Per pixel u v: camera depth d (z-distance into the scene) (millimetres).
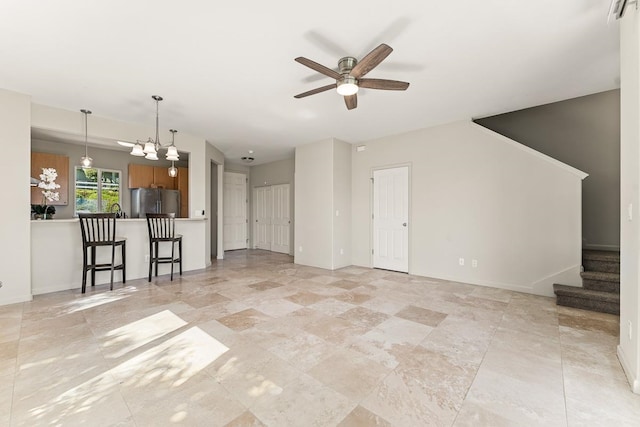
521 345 2316
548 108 4336
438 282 4359
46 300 3404
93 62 2711
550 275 3641
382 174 5312
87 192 5676
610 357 2117
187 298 3518
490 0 1921
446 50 2520
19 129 3352
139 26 2186
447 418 1500
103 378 1841
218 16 2076
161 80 3076
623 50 1961
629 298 1874
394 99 3568
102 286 4039
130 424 1445
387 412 1545
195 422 1461
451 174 4457
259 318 2867
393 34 2295
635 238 1763
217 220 6738
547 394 1700
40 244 3658
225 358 2098
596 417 1507
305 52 2557
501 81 3098
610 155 3928
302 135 5227
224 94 3428
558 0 1922
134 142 4484
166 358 2094
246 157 7324
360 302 3395
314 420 1480
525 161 3824
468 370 1956
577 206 3480
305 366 1994
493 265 4078
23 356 2109
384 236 5297
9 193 3281
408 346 2295
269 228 8008
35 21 2109
